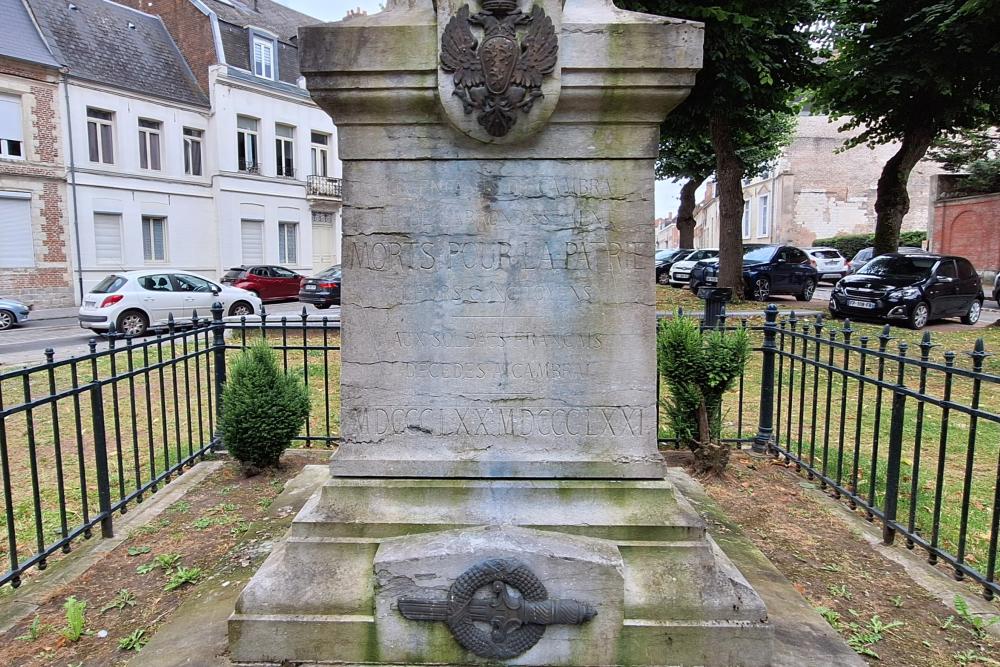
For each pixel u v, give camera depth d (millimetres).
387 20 2352
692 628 2289
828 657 2363
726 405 6859
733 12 10352
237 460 4711
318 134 28875
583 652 2297
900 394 3475
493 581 2273
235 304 15281
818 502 4145
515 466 2504
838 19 13375
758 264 17062
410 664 2311
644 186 2463
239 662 2314
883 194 15375
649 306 2498
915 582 3160
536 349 2510
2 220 19312
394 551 2322
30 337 13328
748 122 14992
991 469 4926
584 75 2320
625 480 2516
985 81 13172
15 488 4539
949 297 12984
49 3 21312
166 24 25328
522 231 2479
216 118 24500
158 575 3205
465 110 2318
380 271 2492
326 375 5164
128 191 22359
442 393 2523
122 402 7391
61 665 2518
